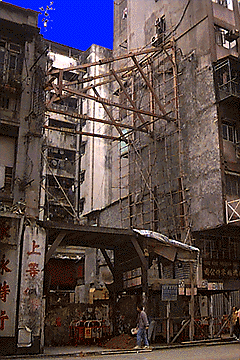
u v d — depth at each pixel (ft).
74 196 127.24
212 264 69.00
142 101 92.07
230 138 71.72
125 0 118.42
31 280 43.39
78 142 132.77
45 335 52.49
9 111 58.65
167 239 53.31
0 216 43.73
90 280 97.91
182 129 76.95
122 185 110.32
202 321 63.46
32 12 63.67
